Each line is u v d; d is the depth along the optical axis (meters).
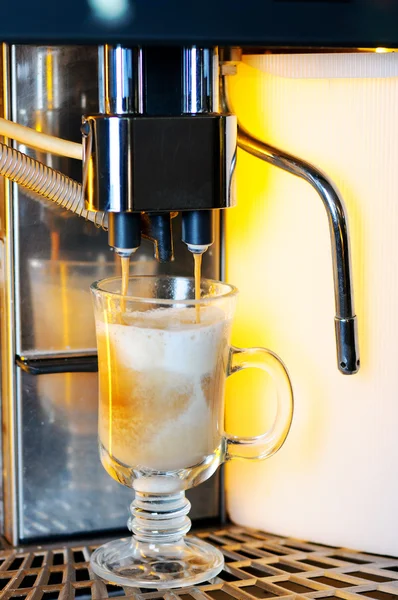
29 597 0.54
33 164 0.58
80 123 0.64
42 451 0.67
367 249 0.62
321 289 0.64
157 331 0.55
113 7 0.45
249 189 0.67
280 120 0.64
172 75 0.51
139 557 0.60
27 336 0.65
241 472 0.71
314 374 0.65
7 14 0.44
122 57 0.49
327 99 0.62
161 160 0.49
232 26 0.46
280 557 0.63
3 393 0.68
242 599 0.54
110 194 0.49
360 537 0.66
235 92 0.66
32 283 0.65
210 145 0.50
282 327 0.66
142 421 0.57
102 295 0.57
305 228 0.64
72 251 0.65
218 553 0.62
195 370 0.56
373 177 0.61
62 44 0.46
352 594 0.55
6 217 0.64
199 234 0.53
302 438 0.66
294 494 0.68
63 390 0.67
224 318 0.58
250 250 0.67
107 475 0.69
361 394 0.64
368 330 0.63
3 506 0.71
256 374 0.68
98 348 0.59
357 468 0.65
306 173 0.57
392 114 0.60
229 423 0.71
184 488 0.59
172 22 0.46
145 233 0.55
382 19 0.49
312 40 0.48
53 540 0.68
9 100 0.62
